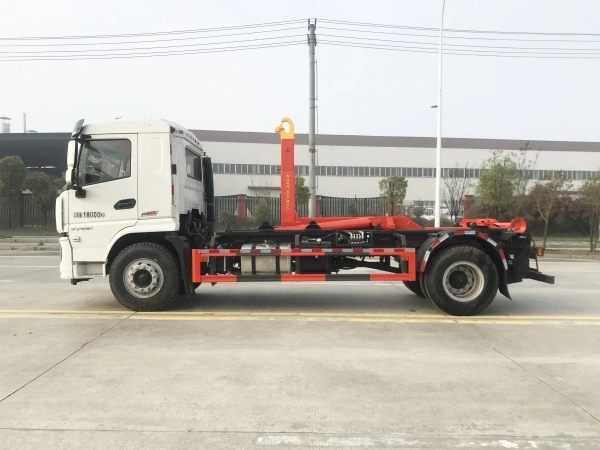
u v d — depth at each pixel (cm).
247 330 609
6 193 2564
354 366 473
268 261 723
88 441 319
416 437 328
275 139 4603
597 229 2195
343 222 788
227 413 364
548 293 898
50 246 1953
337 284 994
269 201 2428
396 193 2575
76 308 737
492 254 711
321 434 332
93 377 438
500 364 481
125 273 698
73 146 688
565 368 470
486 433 334
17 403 379
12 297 830
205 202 873
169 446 314
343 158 4488
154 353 511
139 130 687
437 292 689
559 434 333
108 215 691
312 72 1791
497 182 2097
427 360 493
